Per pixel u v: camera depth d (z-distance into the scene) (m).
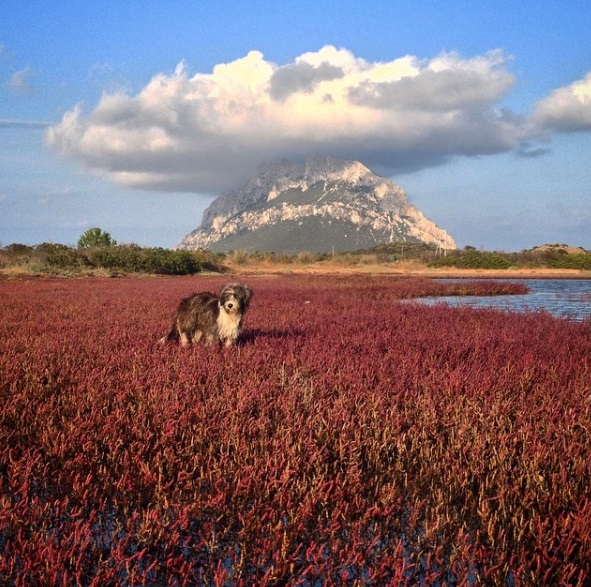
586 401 6.66
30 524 4.09
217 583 3.49
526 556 3.85
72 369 7.87
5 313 15.66
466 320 16.09
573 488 4.57
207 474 4.88
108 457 5.10
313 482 4.61
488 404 6.53
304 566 3.80
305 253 82.31
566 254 83.38
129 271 54.03
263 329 13.14
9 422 6.07
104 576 3.52
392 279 46.75
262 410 6.21
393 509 4.39
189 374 7.70
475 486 4.87
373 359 8.93
